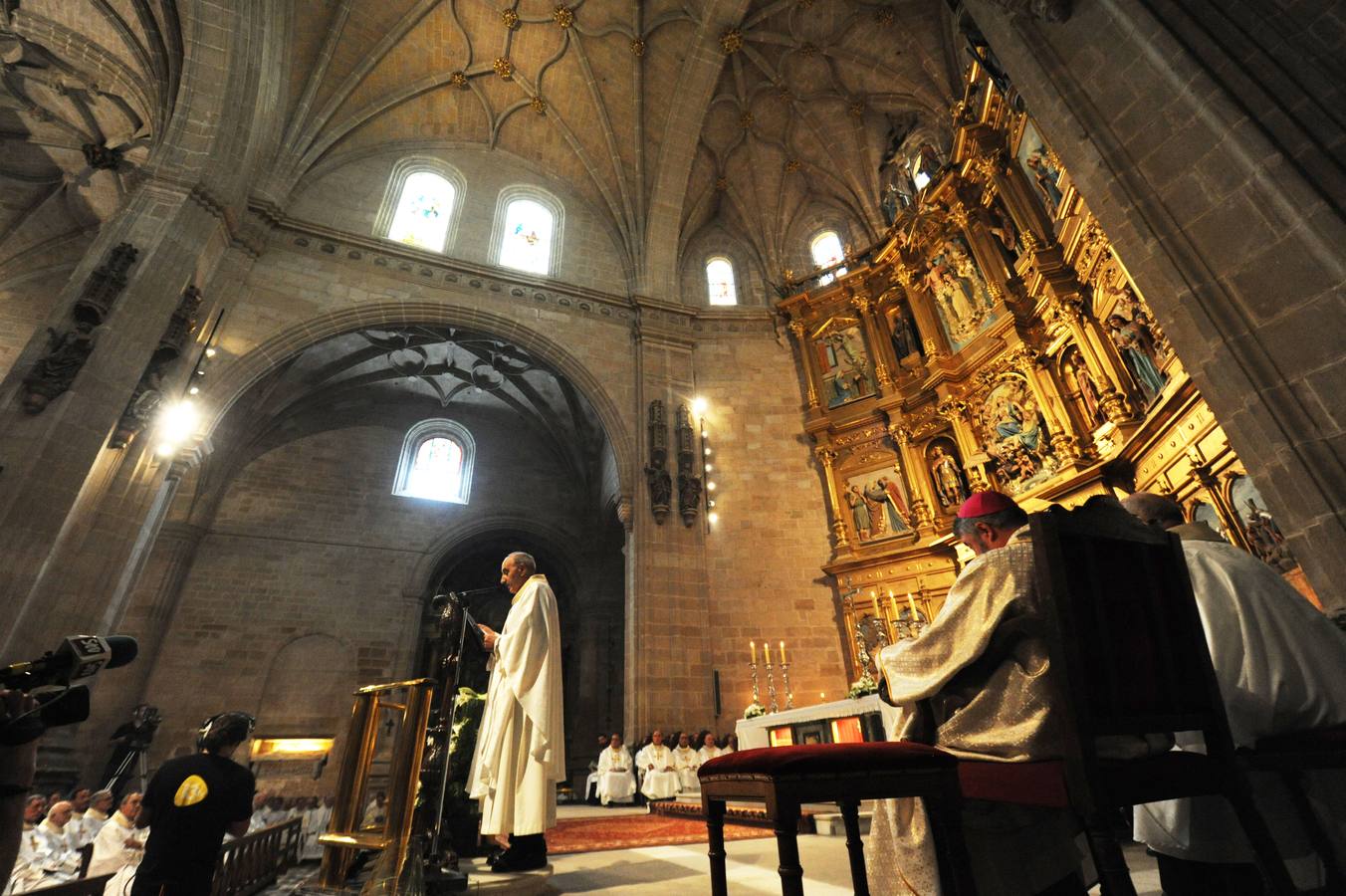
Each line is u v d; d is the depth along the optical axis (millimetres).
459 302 15828
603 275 18391
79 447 9242
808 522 15953
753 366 17922
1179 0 5922
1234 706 2279
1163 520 2885
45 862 6105
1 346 15211
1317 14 5301
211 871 3223
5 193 14859
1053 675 1892
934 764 1998
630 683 13828
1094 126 6367
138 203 11266
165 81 12695
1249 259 5145
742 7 16781
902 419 15344
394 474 21922
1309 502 4562
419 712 3566
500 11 16969
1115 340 10117
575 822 9461
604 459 22172
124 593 11711
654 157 18984
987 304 13602
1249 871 2432
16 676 1596
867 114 18672
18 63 12797
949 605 2268
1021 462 12438
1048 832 2266
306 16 15352
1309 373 4711
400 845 3236
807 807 7844
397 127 17531
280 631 18562
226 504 19391
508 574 4602
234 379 12836
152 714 14516
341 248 15086
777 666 14305
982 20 7863
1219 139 5418
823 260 19828
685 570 14727
